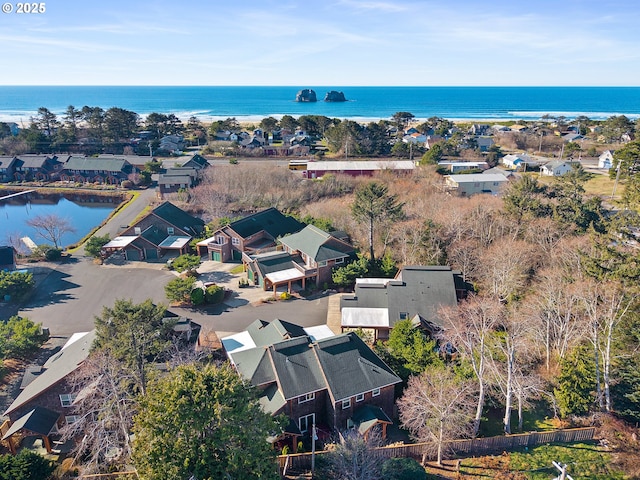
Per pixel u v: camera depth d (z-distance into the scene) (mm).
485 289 49375
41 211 94312
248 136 166375
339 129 132750
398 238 61094
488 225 58781
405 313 44625
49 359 40188
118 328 32906
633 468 29703
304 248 58719
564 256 45594
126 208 90438
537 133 167250
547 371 38719
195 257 62156
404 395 34781
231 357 37219
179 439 21094
